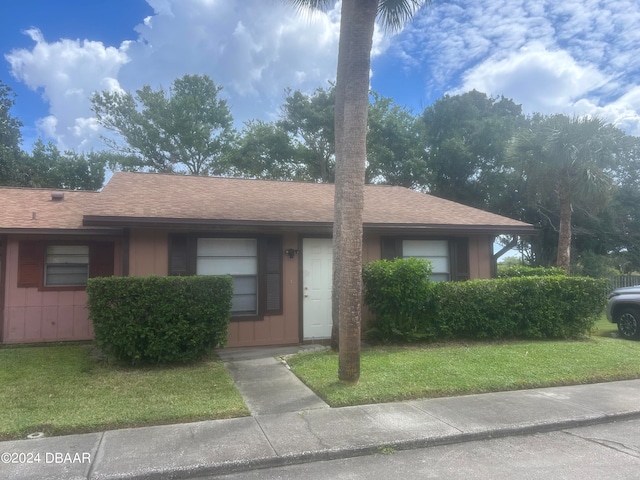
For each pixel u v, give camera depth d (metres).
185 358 7.96
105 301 7.64
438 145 29.47
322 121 29.11
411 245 11.72
